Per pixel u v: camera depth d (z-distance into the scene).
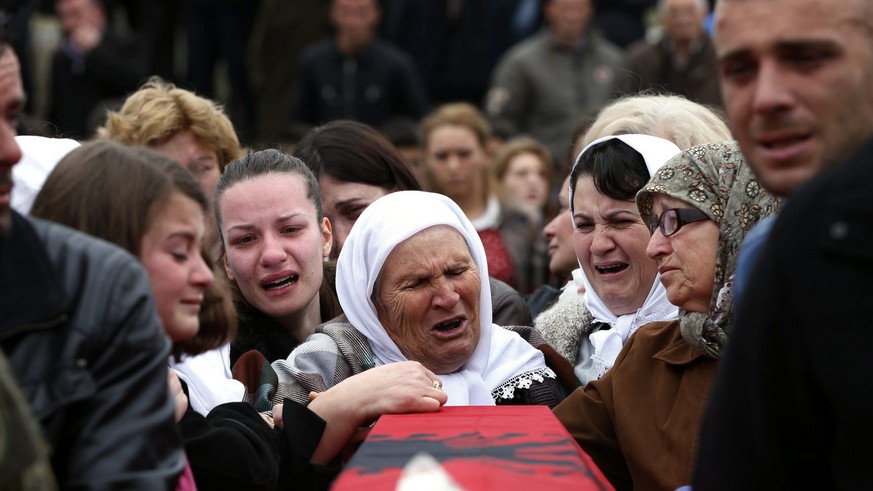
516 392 6.73
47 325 3.94
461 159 12.70
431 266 6.50
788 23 3.95
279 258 7.06
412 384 5.72
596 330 7.41
